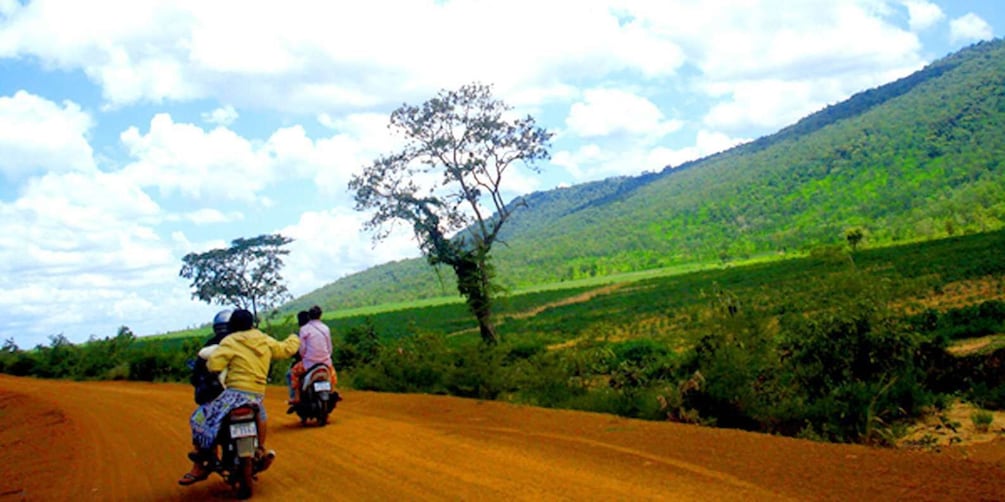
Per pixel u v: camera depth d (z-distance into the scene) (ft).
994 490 18.76
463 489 22.41
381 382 60.80
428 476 24.62
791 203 606.55
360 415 43.29
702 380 35.01
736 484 21.04
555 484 22.31
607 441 28.78
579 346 54.85
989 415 32.99
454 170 99.55
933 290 119.44
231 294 189.16
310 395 39.19
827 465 22.36
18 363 142.92
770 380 35.86
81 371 122.93
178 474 28.81
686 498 19.97
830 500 18.97
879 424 31.58
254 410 24.62
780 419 33.17
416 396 51.01
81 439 40.73
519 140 100.68
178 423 45.24
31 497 25.86
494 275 86.38
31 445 40.11
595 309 222.48
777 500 19.29
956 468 21.09
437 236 99.81
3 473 31.30
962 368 40.96
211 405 24.58
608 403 39.99
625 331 137.08
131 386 92.73
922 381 38.96
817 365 36.60
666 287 280.72
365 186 99.14
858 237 289.33
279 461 29.63
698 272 368.89
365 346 86.89
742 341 36.09
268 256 192.03
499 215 102.99
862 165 617.62
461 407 43.19
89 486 27.43
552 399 46.09
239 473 23.73
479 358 50.31
